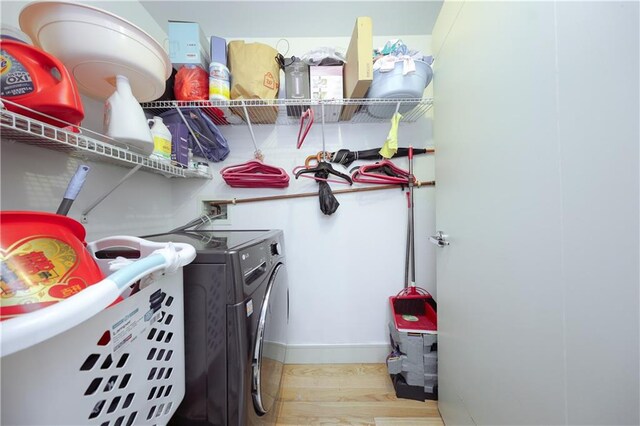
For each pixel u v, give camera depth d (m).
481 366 0.80
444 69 1.04
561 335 0.51
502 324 0.69
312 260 1.57
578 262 0.48
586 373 0.47
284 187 1.53
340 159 1.48
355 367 1.54
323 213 1.53
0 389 0.29
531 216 0.59
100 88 0.79
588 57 0.46
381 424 1.13
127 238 0.60
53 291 0.37
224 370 0.66
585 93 0.46
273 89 1.21
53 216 0.44
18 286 0.34
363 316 1.59
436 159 1.15
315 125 1.55
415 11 1.35
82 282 0.42
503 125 0.68
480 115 0.78
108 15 0.64
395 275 1.58
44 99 0.51
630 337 0.41
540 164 0.56
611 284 0.43
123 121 0.71
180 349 0.63
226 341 0.66
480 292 0.80
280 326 1.10
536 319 0.57
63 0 0.59
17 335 0.25
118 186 0.98
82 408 0.37
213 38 1.14
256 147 1.45
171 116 1.21
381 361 1.58
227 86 1.17
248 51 1.17
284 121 1.51
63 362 0.34
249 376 0.70
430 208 1.57
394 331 1.36
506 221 0.67
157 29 1.38
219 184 1.55
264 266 0.91
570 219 0.49
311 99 1.22
